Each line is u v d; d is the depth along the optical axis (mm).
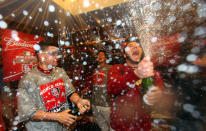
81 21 3289
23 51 2443
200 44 889
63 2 2416
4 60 2168
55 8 2381
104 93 2016
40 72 1200
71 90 1400
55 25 3152
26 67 2459
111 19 3207
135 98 934
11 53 2262
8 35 2250
